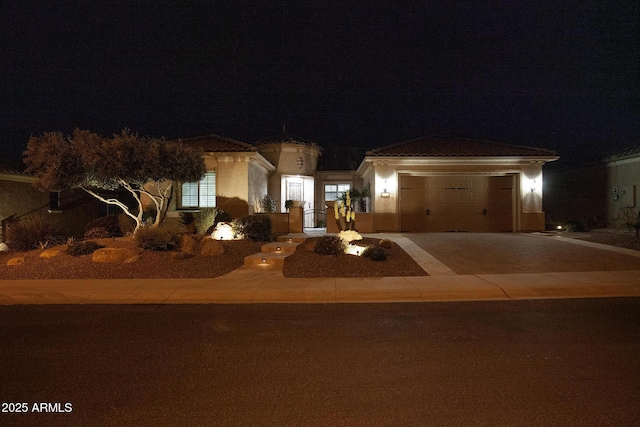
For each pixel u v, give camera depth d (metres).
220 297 9.59
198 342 6.36
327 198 26.58
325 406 4.26
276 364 5.43
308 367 5.32
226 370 5.23
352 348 6.04
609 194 23.06
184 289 10.09
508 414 4.06
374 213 20.61
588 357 5.58
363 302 9.16
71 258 13.02
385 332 6.82
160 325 7.32
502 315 7.87
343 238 14.54
